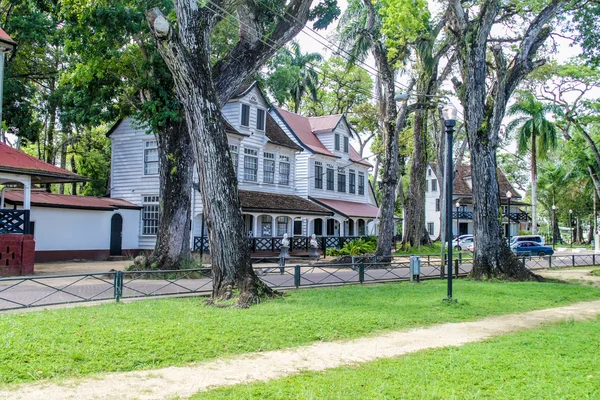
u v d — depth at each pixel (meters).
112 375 6.75
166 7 18.23
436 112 43.25
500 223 20.80
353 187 42.84
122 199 30.88
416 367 7.24
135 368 7.07
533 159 41.50
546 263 30.88
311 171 36.88
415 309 12.16
